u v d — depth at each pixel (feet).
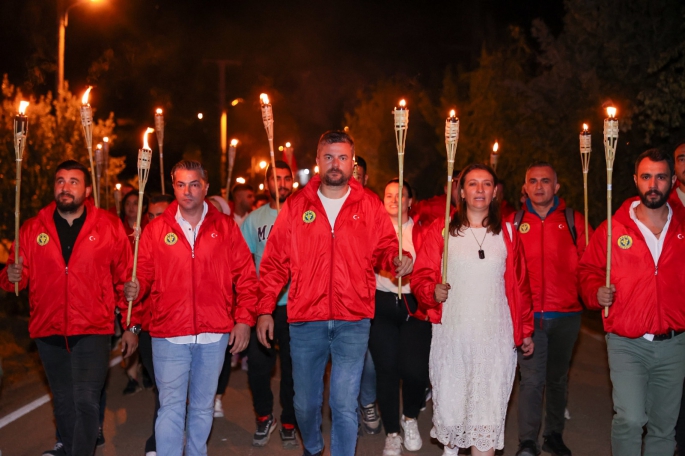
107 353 19.02
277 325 22.52
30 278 18.71
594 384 29.50
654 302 17.06
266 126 20.52
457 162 84.84
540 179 21.49
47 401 27.37
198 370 18.40
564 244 21.27
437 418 18.47
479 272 18.03
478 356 17.98
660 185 16.89
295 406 18.38
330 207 18.07
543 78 58.18
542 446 22.00
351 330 17.92
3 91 43.34
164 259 18.17
